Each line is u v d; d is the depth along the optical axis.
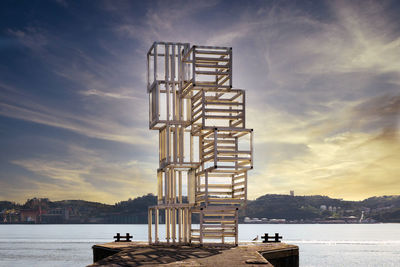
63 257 88.38
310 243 152.00
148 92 25.06
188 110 23.70
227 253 17.20
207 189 21.47
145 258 15.24
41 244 132.88
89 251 103.62
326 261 88.62
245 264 13.09
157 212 23.42
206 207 21.50
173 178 23.28
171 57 23.55
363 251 114.31
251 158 21.34
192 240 24.67
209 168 21.17
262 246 22.03
